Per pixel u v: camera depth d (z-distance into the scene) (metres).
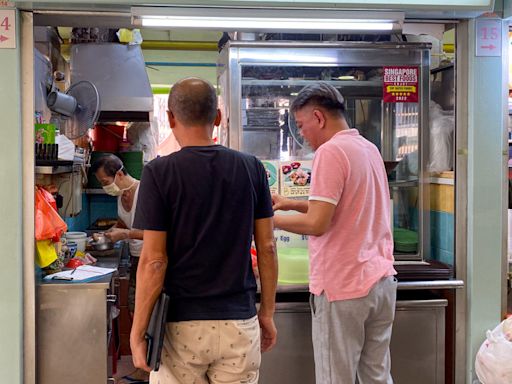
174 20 2.37
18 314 2.36
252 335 1.81
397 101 2.83
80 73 3.86
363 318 2.16
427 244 2.90
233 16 2.34
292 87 2.83
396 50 2.81
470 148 2.67
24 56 2.37
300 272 2.63
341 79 2.87
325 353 2.17
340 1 2.31
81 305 2.43
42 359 2.43
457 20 2.64
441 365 2.68
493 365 2.41
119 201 3.71
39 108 2.66
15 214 2.34
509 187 3.04
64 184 3.26
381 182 2.25
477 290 2.68
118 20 2.50
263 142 2.83
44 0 2.23
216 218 1.76
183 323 1.75
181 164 1.76
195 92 1.81
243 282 1.80
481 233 2.68
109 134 4.38
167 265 1.78
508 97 2.75
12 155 2.34
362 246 2.15
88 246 3.25
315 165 2.16
